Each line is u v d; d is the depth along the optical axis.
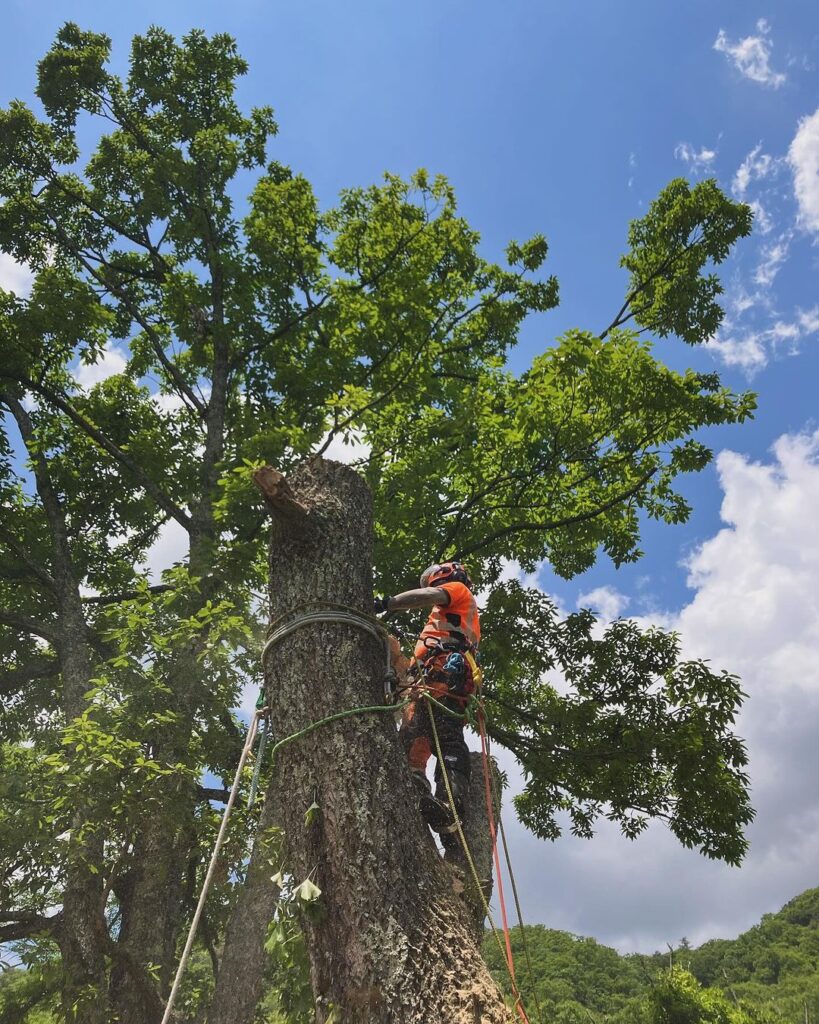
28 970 10.09
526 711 14.01
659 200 17.30
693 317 16.97
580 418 12.11
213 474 14.59
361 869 2.72
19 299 14.01
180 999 11.21
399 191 14.92
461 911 2.82
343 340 14.20
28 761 11.45
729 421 12.12
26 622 13.55
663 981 20.06
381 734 3.07
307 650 3.21
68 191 17.83
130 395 18.20
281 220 15.37
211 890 10.26
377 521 12.14
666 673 13.44
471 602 4.09
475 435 13.67
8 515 15.54
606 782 12.86
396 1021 2.43
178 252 17.78
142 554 19.52
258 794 9.48
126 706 9.36
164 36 19.06
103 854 9.55
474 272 18.52
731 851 12.45
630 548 15.64
